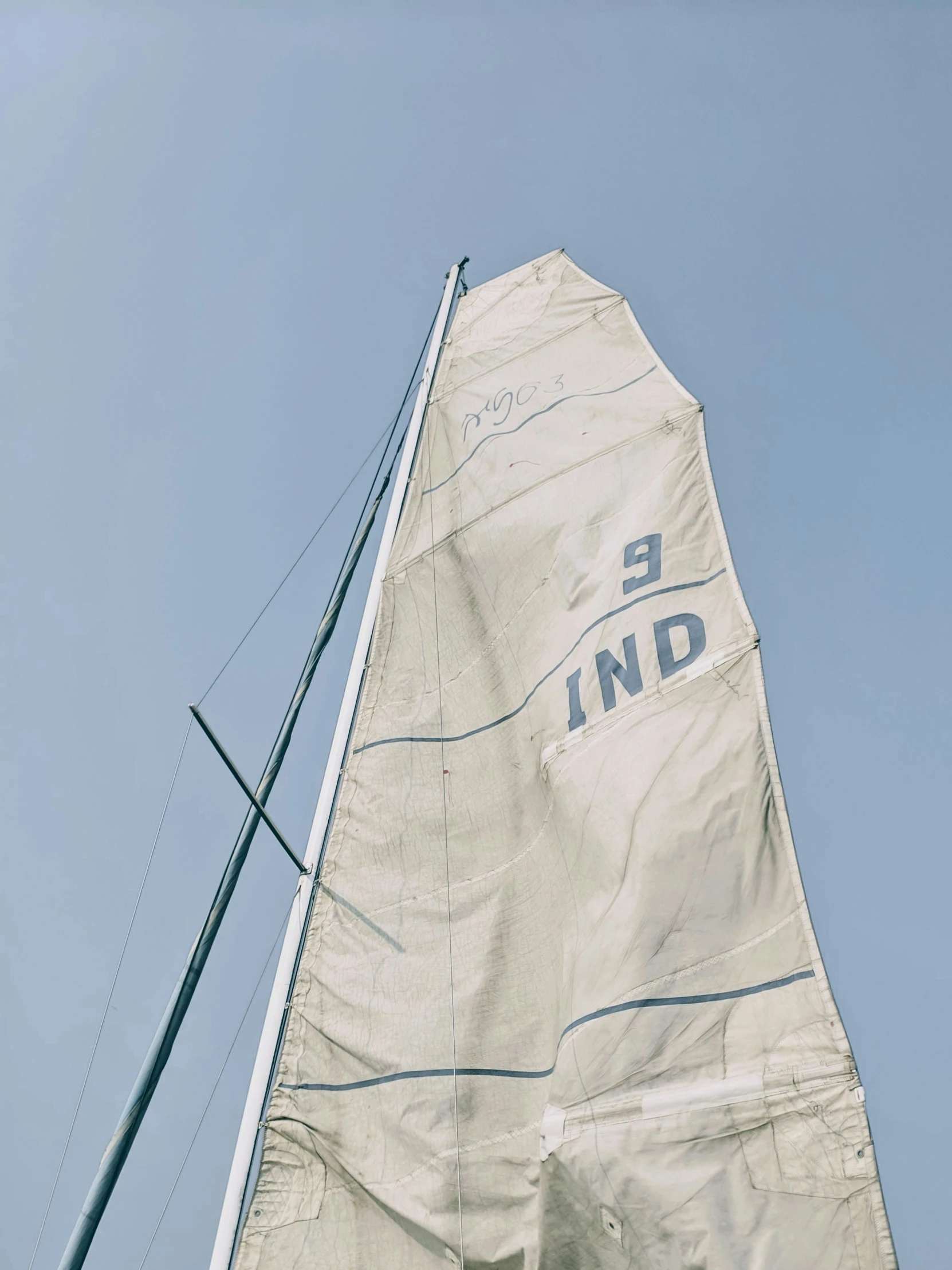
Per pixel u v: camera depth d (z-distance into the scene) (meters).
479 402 13.56
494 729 10.48
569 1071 7.36
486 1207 7.78
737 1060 6.89
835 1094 6.52
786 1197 6.39
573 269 14.37
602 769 8.77
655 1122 6.85
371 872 10.02
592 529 10.99
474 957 9.05
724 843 7.75
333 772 10.99
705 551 9.77
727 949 7.31
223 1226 8.13
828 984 6.89
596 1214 6.81
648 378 12.05
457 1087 8.38
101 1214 7.76
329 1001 9.30
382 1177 8.23
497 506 12.10
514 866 9.43
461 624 11.54
